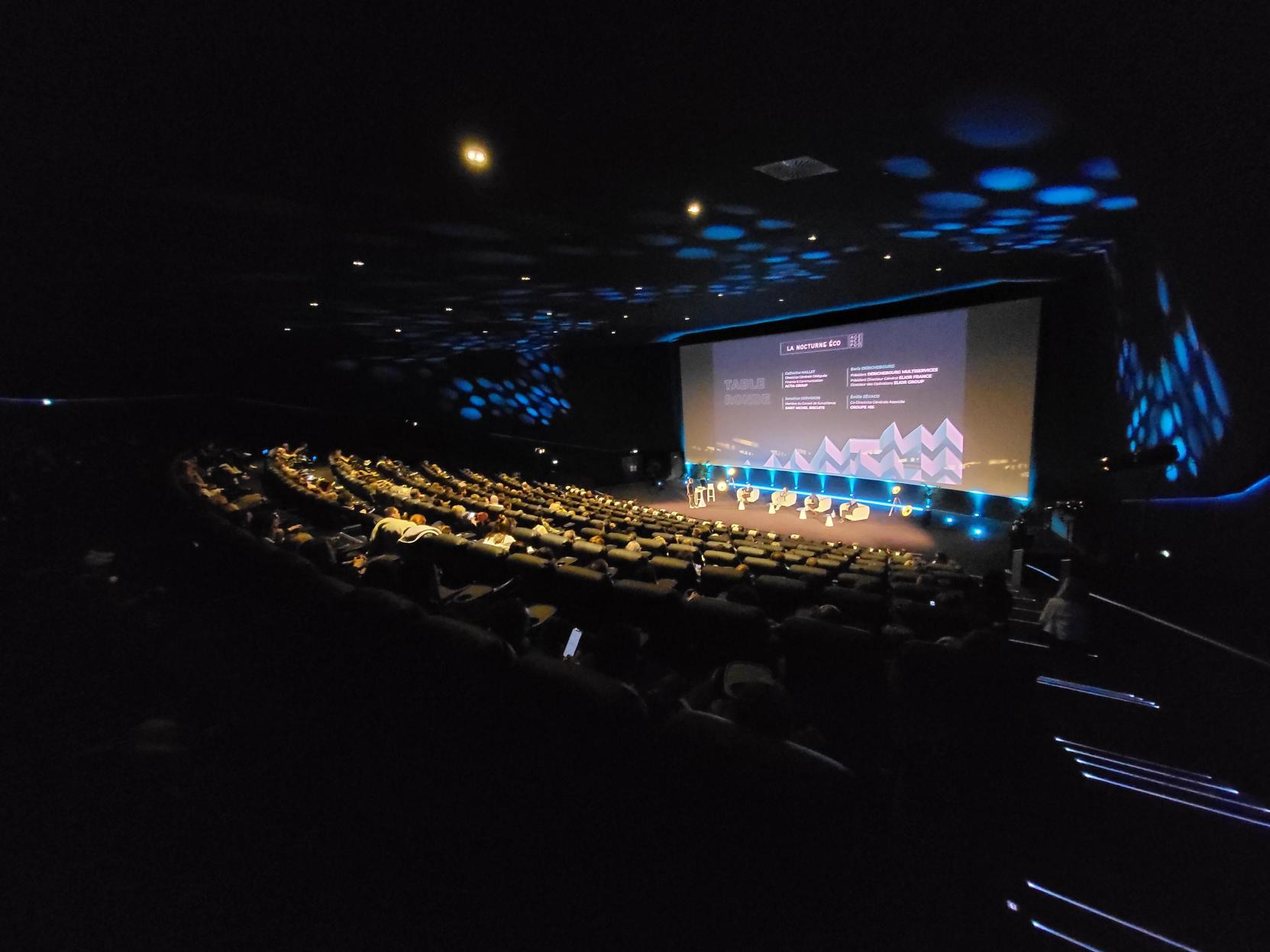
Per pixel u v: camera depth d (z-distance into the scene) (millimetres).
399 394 17625
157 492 7383
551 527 7367
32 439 9297
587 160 3607
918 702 2105
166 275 5812
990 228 5641
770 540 8891
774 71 2553
